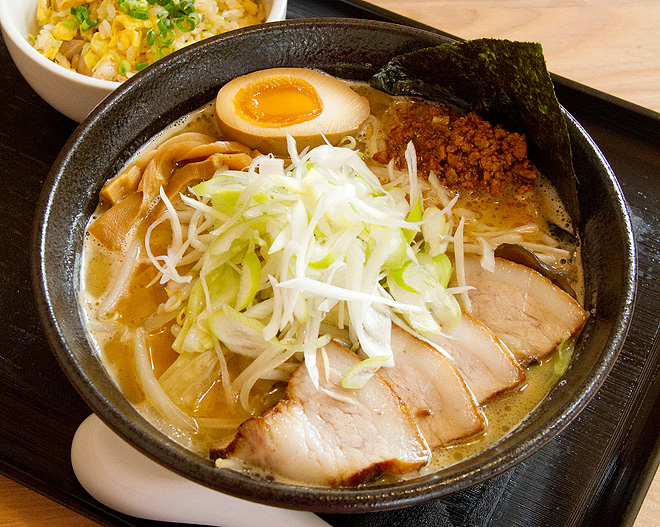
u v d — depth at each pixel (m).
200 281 0.26
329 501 0.21
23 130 0.31
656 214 0.31
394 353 0.26
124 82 0.28
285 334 0.25
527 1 0.37
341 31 0.30
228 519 0.24
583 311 0.26
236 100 0.30
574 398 0.23
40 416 0.26
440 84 0.31
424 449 0.24
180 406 0.25
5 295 0.28
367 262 0.26
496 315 0.27
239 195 0.27
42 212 0.25
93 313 0.27
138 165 0.28
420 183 0.30
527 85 0.28
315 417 0.24
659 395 0.27
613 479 0.26
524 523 0.25
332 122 0.30
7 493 0.26
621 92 0.34
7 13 0.30
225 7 0.33
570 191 0.28
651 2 0.37
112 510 0.25
